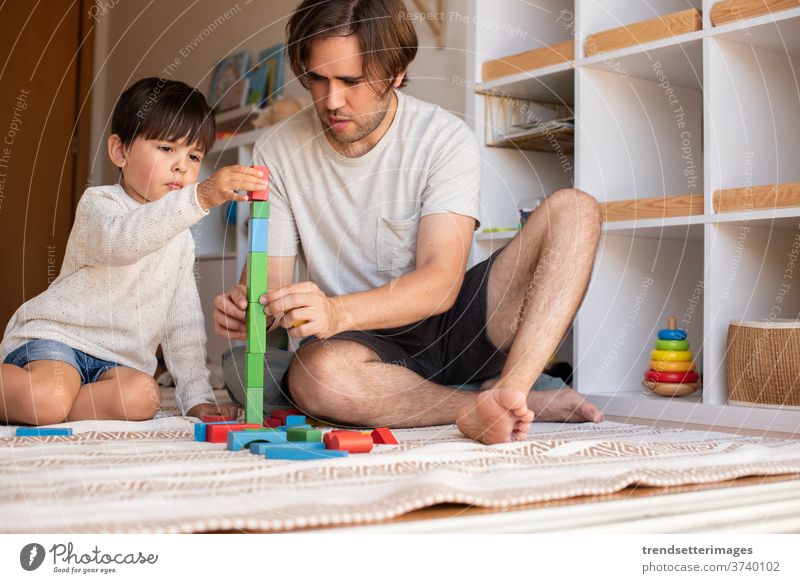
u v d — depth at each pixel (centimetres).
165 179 146
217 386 218
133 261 127
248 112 301
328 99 137
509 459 96
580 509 75
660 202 175
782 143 181
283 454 94
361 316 124
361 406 131
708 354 165
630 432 137
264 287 118
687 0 207
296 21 137
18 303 384
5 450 96
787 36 170
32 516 63
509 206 220
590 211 129
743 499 84
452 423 137
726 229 168
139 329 142
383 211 151
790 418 148
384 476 83
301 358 133
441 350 147
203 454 97
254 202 118
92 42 407
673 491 86
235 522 62
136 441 110
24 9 390
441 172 146
